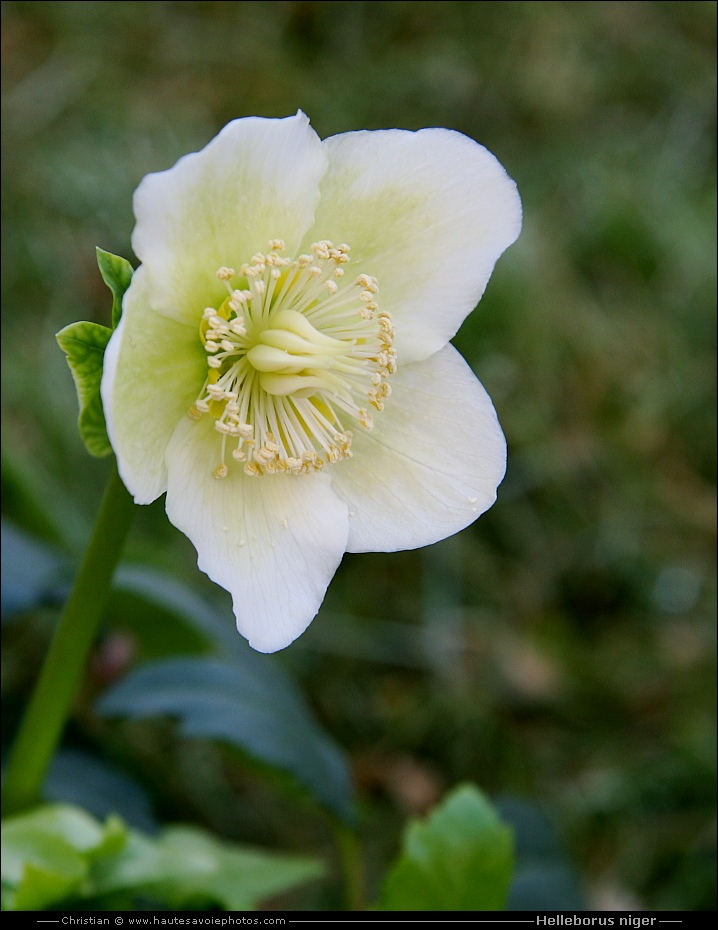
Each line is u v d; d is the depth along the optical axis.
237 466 0.32
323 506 0.32
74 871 0.34
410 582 0.55
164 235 0.30
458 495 0.32
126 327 0.30
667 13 0.78
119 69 0.65
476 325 0.59
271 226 0.31
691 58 0.76
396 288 0.32
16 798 0.35
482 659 0.53
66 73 0.63
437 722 0.50
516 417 0.58
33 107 0.61
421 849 0.35
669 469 0.61
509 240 0.32
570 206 0.67
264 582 0.31
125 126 0.63
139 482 0.31
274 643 0.31
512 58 0.73
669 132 0.73
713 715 0.52
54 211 0.58
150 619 0.41
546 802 0.49
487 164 0.32
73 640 0.34
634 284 0.65
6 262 0.56
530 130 0.71
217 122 0.66
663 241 0.66
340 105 0.68
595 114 0.73
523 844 0.40
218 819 0.46
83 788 0.40
